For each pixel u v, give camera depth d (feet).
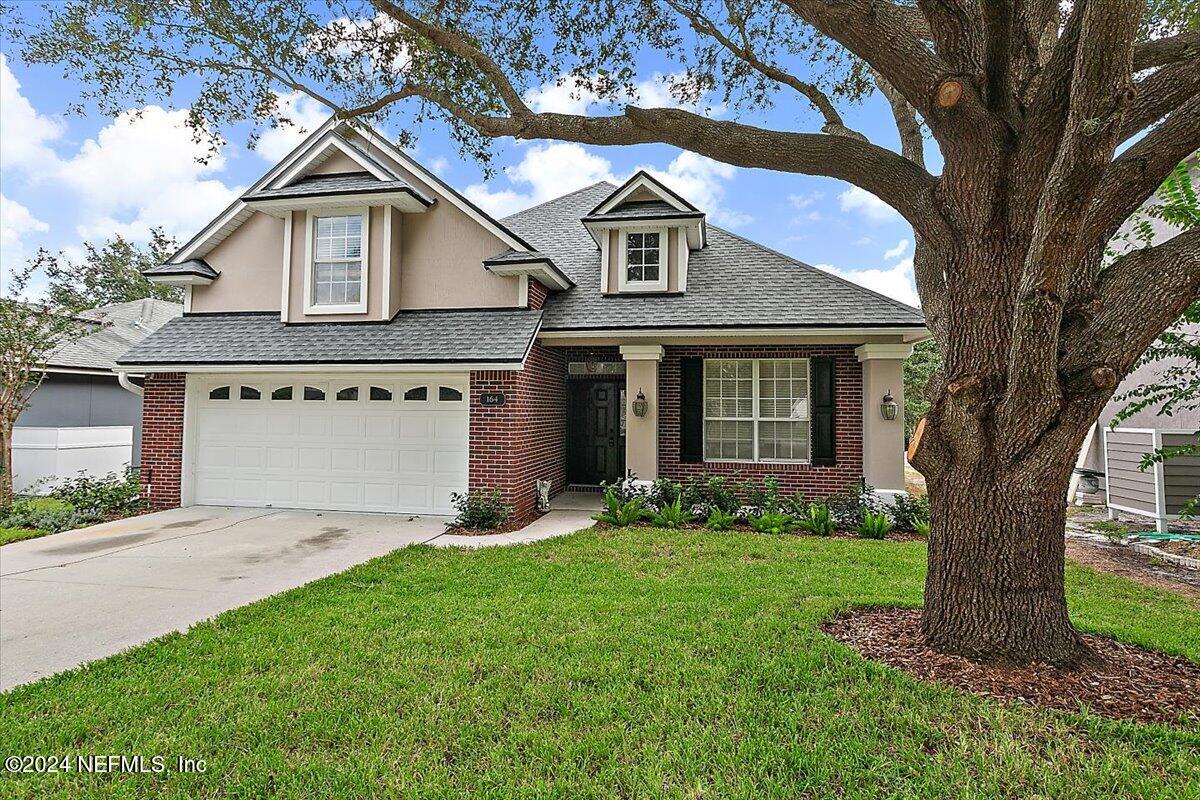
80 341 52.39
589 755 10.61
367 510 35.04
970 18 13.32
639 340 36.06
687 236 40.52
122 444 48.62
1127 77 9.86
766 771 10.07
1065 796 9.30
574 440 45.06
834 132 22.29
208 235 39.19
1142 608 18.98
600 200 51.75
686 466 37.88
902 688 12.71
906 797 9.32
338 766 10.34
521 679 13.56
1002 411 12.89
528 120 19.31
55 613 18.49
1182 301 12.03
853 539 29.19
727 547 26.86
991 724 11.28
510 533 30.30
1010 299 13.00
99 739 11.25
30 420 47.44
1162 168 11.92
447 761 10.56
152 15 19.08
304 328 36.86
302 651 15.19
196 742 11.08
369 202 36.35
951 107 12.78
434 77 23.59
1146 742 10.63
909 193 14.99
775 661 14.28
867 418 34.37
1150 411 40.65
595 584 21.08
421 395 34.60
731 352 37.78
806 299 36.06
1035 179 12.64
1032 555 13.65
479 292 37.11
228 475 36.68
